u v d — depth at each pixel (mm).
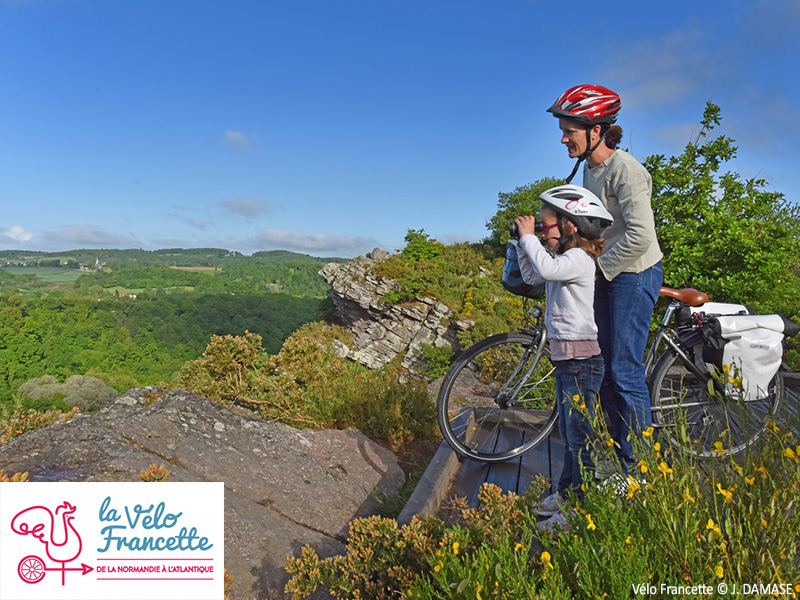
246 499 2859
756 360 2715
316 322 33750
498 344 3172
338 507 3150
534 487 2299
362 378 5137
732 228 6109
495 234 35875
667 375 3076
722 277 6273
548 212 2299
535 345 3117
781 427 1560
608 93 2404
